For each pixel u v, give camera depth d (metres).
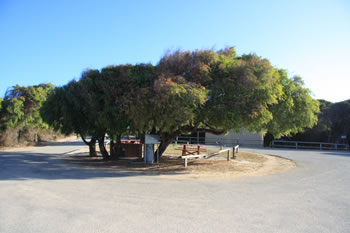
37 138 37.47
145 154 16.11
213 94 12.50
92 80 14.79
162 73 12.80
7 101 29.11
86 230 4.99
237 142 37.03
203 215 5.98
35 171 12.72
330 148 32.47
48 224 5.29
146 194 7.96
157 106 12.15
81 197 7.50
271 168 14.62
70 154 23.25
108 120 14.05
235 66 12.66
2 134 29.41
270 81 12.41
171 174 12.18
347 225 5.45
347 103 35.81
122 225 5.28
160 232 4.94
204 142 40.84
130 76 13.80
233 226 5.30
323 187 9.38
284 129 16.44
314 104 15.84
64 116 15.34
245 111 12.19
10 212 6.06
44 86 35.19
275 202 7.21
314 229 5.20
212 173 12.62
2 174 11.66
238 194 8.13
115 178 10.85
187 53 13.77
